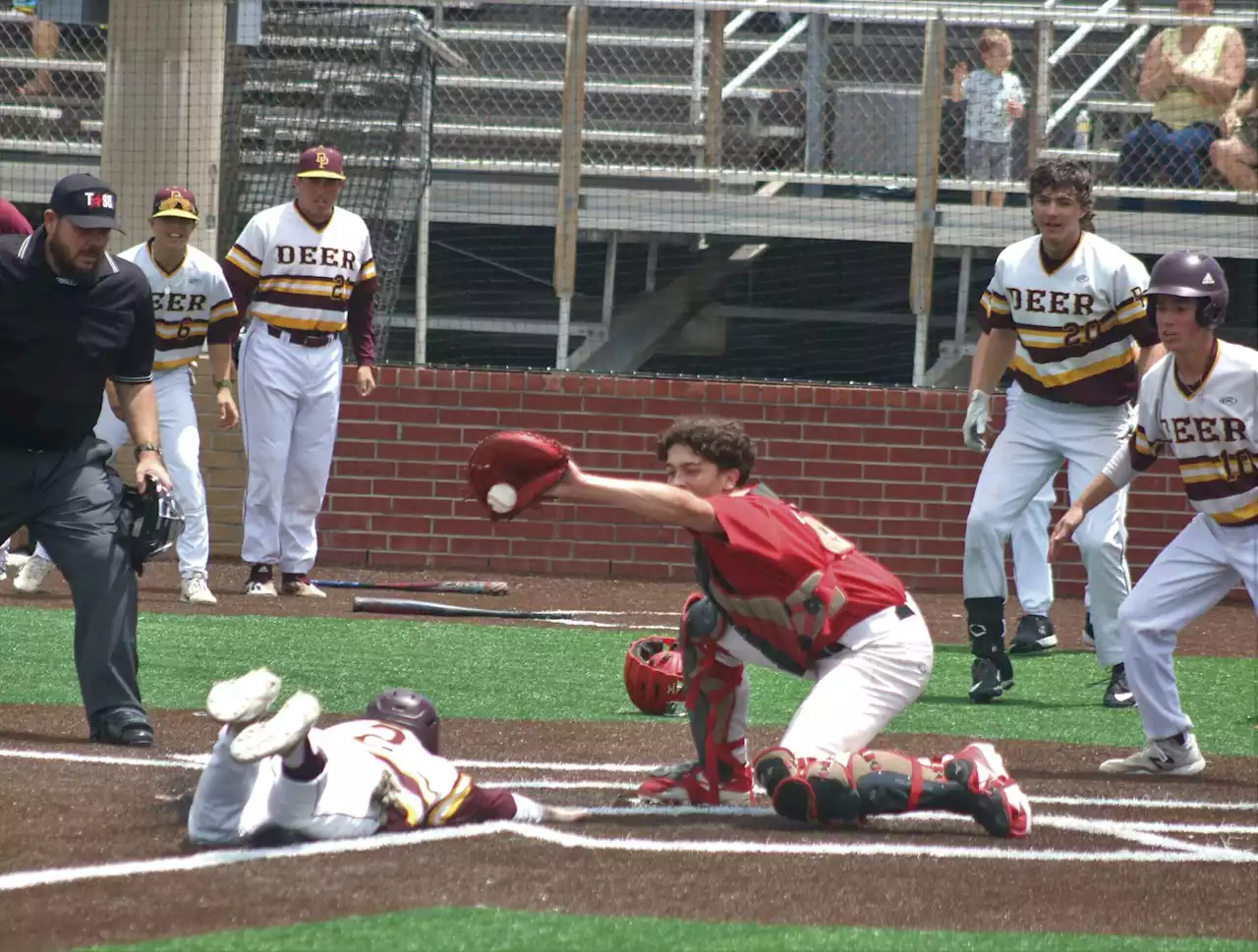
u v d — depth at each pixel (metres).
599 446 39.25
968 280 43.53
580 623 31.67
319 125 42.47
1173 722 19.11
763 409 39.06
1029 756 20.16
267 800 13.83
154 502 18.88
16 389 18.30
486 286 45.28
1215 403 18.86
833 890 12.99
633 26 45.56
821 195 44.44
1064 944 11.79
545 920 11.88
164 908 11.98
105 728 18.52
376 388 39.44
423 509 39.56
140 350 19.23
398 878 12.83
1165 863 14.30
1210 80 42.88
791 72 44.19
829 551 15.35
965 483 39.12
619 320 45.28
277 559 33.25
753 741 20.31
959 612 35.84
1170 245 43.50
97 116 45.84
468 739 19.73
